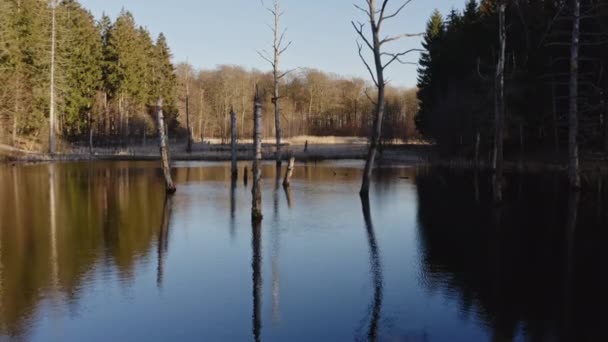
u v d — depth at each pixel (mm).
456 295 8602
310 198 20547
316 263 10578
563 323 7402
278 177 29672
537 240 12625
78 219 15570
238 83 78812
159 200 19750
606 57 29219
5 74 44500
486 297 8508
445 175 30750
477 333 7098
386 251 11617
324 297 8516
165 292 8711
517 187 23562
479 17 42906
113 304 8148
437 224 14883
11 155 40531
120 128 61188
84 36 58656
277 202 19391
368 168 20953
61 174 30109
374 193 22219
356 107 90375
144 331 7129
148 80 68062
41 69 48062
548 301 8305
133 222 15102
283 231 13844
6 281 9297
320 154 48594
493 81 30250
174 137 71000
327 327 7281
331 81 93438
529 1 33594
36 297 8445
